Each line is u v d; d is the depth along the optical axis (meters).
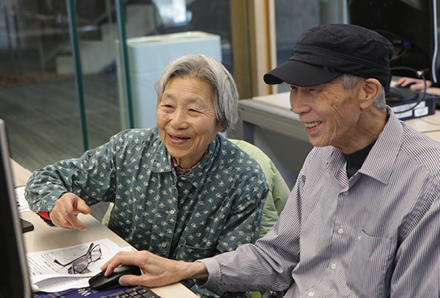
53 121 4.56
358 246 1.12
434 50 2.24
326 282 1.19
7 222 0.76
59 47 4.50
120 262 1.21
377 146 1.10
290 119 2.65
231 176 1.44
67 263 1.29
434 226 1.00
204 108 1.34
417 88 2.57
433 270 1.00
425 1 2.16
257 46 3.88
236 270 1.28
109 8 3.79
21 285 0.78
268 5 3.77
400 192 1.07
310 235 1.24
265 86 3.98
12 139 4.39
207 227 1.45
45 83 4.57
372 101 1.06
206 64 1.35
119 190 1.53
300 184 1.32
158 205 1.46
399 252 1.06
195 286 1.40
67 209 1.33
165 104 1.36
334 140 1.10
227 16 3.87
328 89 1.05
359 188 1.14
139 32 3.74
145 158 1.50
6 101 4.62
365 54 1.03
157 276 1.19
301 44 1.09
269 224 1.67
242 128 3.07
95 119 4.04
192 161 1.43
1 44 4.50
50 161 4.14
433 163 1.04
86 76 3.93
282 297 1.41
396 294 1.06
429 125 2.22
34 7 4.48
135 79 3.84
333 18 3.02
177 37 3.82
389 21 2.31
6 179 0.75
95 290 1.17
